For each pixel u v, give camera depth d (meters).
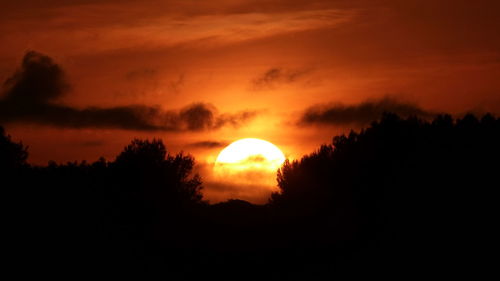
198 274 85.06
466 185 98.38
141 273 83.69
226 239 105.31
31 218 95.44
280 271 86.31
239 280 82.31
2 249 85.25
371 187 106.19
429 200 98.31
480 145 102.75
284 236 105.88
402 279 77.81
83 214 99.38
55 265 82.81
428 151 104.50
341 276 81.50
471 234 89.56
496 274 77.19
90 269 83.00
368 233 99.44
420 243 90.12
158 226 106.62
